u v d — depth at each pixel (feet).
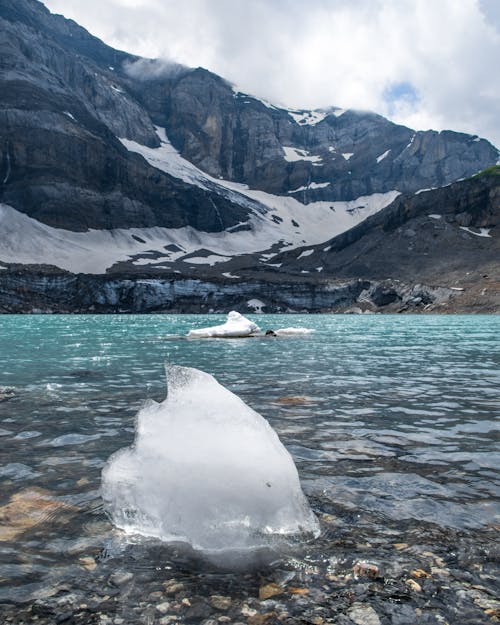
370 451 17.95
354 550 10.67
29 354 55.26
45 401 27.43
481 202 474.90
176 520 11.70
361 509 12.82
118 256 539.29
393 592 9.07
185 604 8.74
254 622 8.22
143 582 9.45
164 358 51.39
